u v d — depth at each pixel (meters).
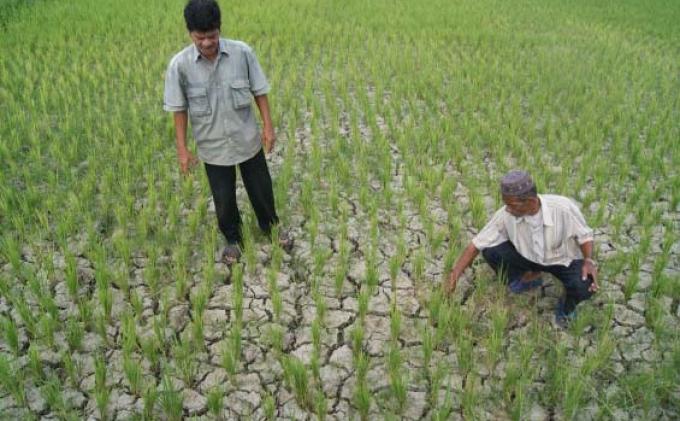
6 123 6.27
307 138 6.33
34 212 4.73
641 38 10.65
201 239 4.56
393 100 7.18
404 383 3.21
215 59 3.60
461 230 4.66
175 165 5.59
